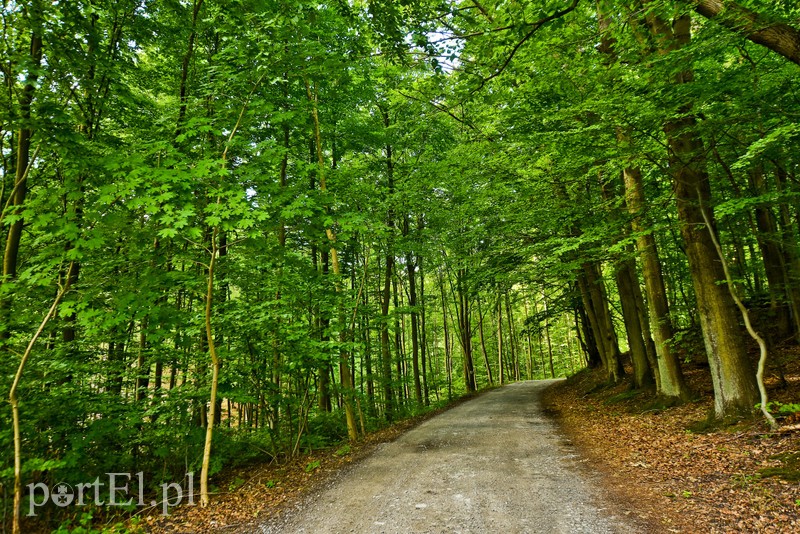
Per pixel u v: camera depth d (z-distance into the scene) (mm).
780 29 4727
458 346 35781
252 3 7609
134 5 8109
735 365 7090
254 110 7164
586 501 4934
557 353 40500
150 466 8023
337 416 12375
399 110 14672
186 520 5734
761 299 12273
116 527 5457
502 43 6395
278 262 8641
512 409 13664
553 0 5500
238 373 8562
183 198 6004
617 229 8930
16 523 4965
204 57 10219
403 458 7793
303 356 8531
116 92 7812
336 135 13180
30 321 6258
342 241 9203
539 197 11281
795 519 3791
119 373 7910
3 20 5906
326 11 10469
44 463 5199
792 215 10062
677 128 7281
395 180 14445
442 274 26422
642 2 6484
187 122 6727
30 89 5793
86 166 5852
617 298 22625
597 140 7477
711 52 5613
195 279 7273
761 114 5875
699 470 5465
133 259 6738
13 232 6340
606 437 8203
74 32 6629
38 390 6227
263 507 5883
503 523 4484
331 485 6527
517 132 10789
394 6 6086
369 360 14148
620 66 7156
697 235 7609
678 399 9555
